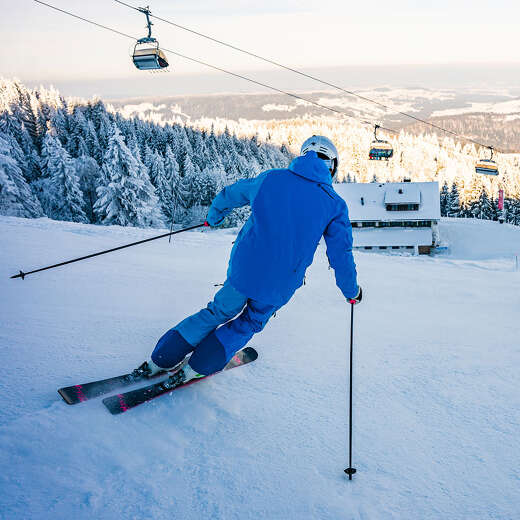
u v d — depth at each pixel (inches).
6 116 2679.6
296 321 151.9
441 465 70.4
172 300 173.6
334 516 59.3
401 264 385.7
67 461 65.4
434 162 5826.8
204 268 282.2
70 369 95.2
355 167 5315.0
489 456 72.6
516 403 90.0
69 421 74.0
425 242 1768.0
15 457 64.4
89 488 60.9
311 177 76.1
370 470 69.1
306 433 78.6
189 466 67.8
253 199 78.4
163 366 87.4
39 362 96.4
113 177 1545.3
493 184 3078.2
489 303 211.5
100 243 386.3
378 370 106.8
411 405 89.6
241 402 87.6
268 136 4992.6
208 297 184.2
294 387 95.3
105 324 128.0
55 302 150.9
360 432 79.6
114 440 71.7
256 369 103.4
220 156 3528.5
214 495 62.1
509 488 64.9
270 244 75.0
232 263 78.9
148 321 135.4
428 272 341.4
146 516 57.3
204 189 2783.0
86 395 82.0
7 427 70.1
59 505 57.3
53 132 2851.9
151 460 68.4
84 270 224.1
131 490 61.6
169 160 2704.2
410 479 67.1
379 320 160.7
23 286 172.4
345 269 78.5
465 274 336.2
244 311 83.2
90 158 2124.8
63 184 1904.5
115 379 88.7
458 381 101.0
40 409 77.2
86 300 158.7
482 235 1866.4
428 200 1813.5
